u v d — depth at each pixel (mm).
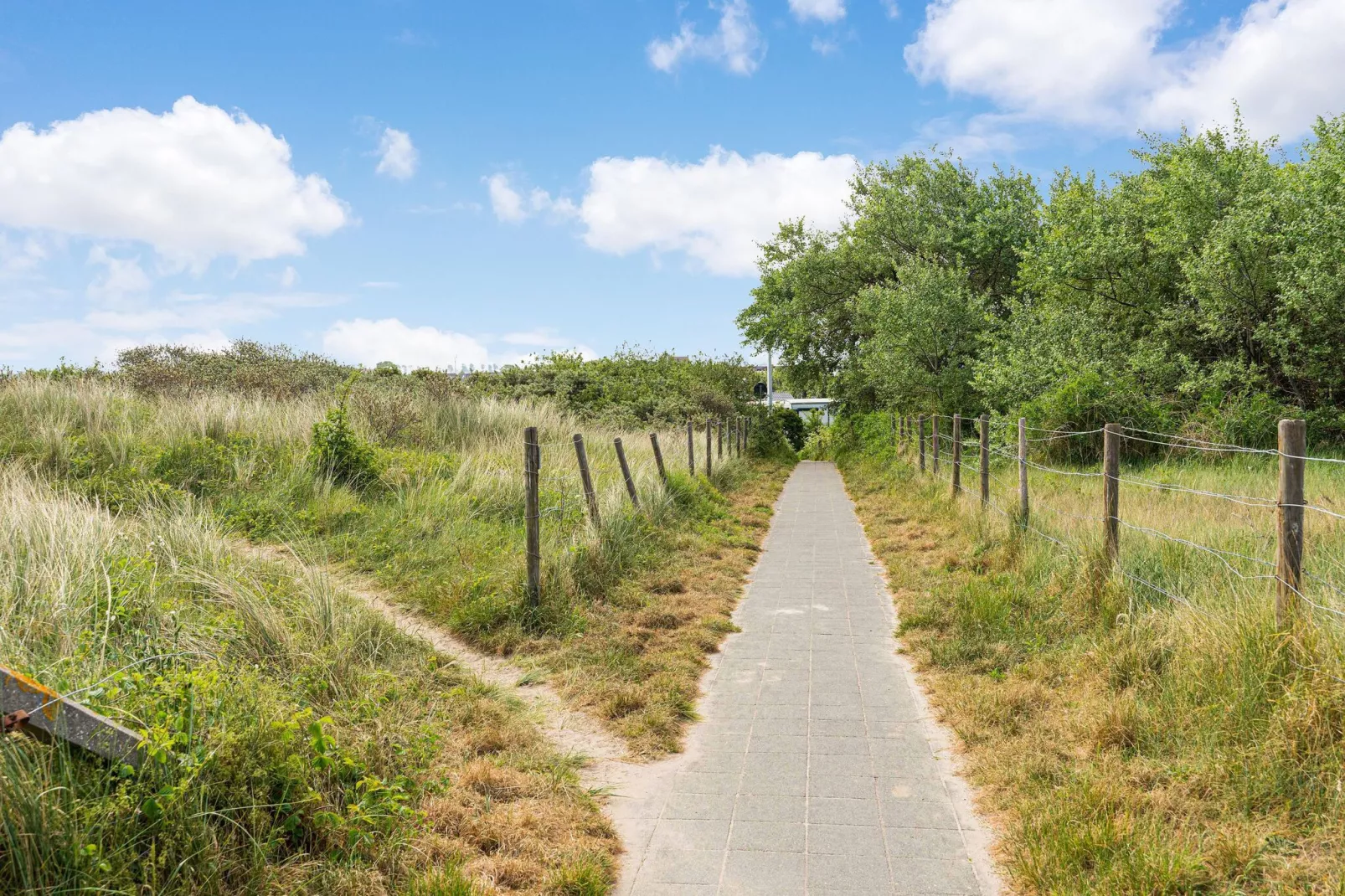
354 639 5703
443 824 3926
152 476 9906
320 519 9461
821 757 4887
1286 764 3838
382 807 3732
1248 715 4168
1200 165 16781
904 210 28016
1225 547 6449
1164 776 4113
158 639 4785
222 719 3684
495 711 5207
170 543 6895
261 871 3215
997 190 27906
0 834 2840
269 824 3471
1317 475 10562
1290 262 13938
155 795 3201
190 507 8258
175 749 3477
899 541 11047
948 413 22141
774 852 3873
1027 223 26578
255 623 5336
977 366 19141
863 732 5238
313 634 5566
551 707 5574
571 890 3500
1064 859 3521
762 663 6594
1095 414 15039
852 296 30641
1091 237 18578
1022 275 20828
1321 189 13695
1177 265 17672
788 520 13898
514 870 3596
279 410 13406
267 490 10062
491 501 10375
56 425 10867
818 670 6406
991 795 4305
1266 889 3248
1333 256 13414
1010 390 17438
